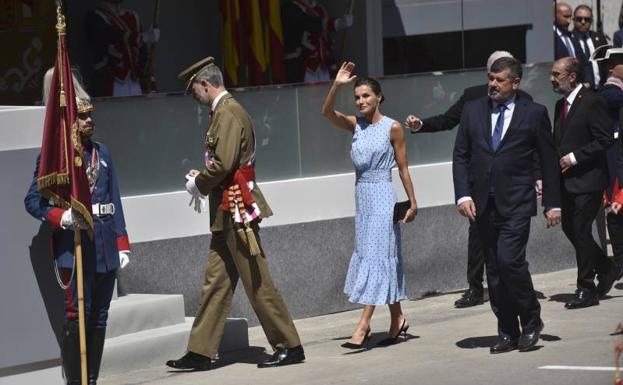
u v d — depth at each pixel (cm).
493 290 3688
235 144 3662
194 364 3759
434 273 4894
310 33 5597
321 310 4619
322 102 4684
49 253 3419
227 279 3769
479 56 5975
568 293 4725
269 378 3591
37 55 5078
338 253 4659
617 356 3016
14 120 3356
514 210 3612
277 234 4516
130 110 4281
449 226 4931
